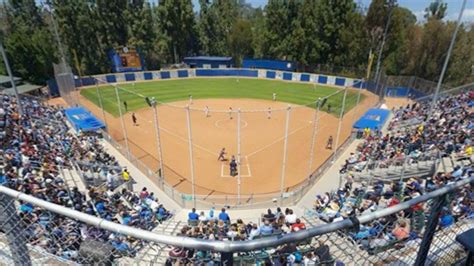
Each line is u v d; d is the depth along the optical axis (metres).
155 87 52.56
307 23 63.56
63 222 4.16
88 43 62.97
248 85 55.66
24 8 71.00
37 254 3.61
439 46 52.16
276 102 43.88
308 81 58.62
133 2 68.62
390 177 19.11
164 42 72.69
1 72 50.88
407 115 31.83
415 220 3.67
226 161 24.75
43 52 50.91
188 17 73.94
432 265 3.48
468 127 23.56
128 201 15.80
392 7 54.78
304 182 21.03
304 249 3.44
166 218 15.18
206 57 74.69
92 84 52.38
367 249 3.54
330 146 27.28
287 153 26.28
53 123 27.89
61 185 14.11
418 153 19.88
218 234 11.10
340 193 16.59
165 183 19.58
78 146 22.55
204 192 20.33
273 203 17.61
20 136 20.47
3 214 2.72
